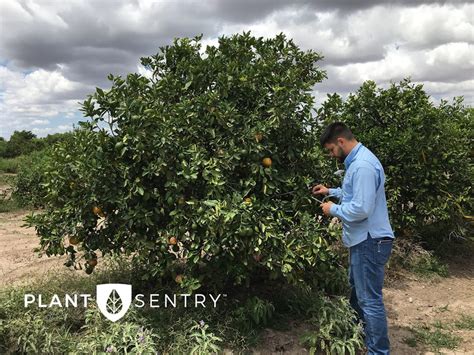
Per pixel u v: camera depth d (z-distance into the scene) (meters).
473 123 7.12
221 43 4.49
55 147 4.15
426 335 4.37
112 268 5.13
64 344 3.67
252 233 3.60
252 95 4.11
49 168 4.06
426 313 4.95
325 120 4.33
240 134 3.91
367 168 3.52
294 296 4.43
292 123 4.07
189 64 4.26
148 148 3.69
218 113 3.83
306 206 4.20
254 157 3.91
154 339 3.78
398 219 6.27
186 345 3.70
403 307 5.07
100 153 3.72
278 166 4.27
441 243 6.95
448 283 5.88
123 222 3.91
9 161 20.48
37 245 7.38
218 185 3.70
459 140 6.48
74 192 3.97
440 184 6.19
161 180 3.87
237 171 4.05
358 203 3.48
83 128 3.81
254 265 3.95
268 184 3.94
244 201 3.73
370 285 3.66
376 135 6.27
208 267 4.00
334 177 4.46
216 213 3.50
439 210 6.11
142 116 3.68
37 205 11.32
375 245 3.61
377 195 3.64
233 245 3.72
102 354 3.50
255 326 4.10
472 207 6.56
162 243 3.81
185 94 4.24
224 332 3.91
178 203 3.78
